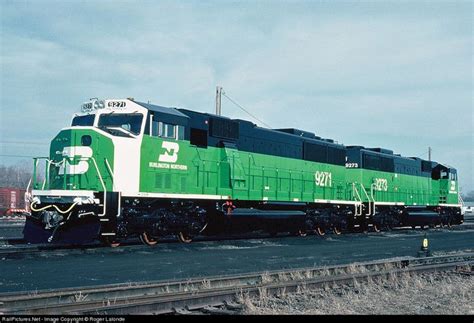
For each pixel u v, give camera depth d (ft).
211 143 69.82
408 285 40.91
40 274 40.98
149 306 28.81
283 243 72.69
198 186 67.05
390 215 111.34
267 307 31.55
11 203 146.82
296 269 43.55
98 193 56.03
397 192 114.11
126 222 58.34
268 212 78.02
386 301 34.76
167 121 62.85
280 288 35.63
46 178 58.80
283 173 82.99
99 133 57.41
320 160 92.58
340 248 68.18
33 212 56.34
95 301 29.73
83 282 37.88
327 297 35.12
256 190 76.84
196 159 66.90
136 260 49.55
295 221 83.87
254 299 33.40
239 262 50.98
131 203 59.41
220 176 70.79
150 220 60.39
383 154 111.34
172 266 46.78
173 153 63.46
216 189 69.87
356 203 99.04
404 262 51.80
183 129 65.21
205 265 48.14
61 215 55.01
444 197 133.59
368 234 97.91
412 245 75.56
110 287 33.96
